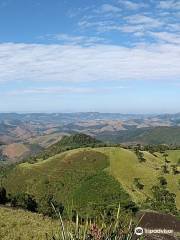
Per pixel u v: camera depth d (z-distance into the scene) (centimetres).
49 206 6694
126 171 15500
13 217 4741
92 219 722
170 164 16362
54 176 16975
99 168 16188
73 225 716
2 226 4184
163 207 11500
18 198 8106
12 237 3641
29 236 3697
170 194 12938
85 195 14500
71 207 745
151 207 11412
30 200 8019
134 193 13788
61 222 719
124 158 16450
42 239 3538
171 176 14662
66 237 699
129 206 9388
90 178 15600
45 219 4831
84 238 683
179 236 1898
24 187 17250
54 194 15550
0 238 3603
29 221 4509
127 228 714
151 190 13712
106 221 719
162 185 13938
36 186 16825
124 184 14588
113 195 13988
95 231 688
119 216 716
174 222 1978
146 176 14862
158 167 15762
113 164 16238
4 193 8506
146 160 16362
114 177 15212
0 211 5169
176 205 12475
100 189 14575
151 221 1939
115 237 693
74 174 16488
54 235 734
